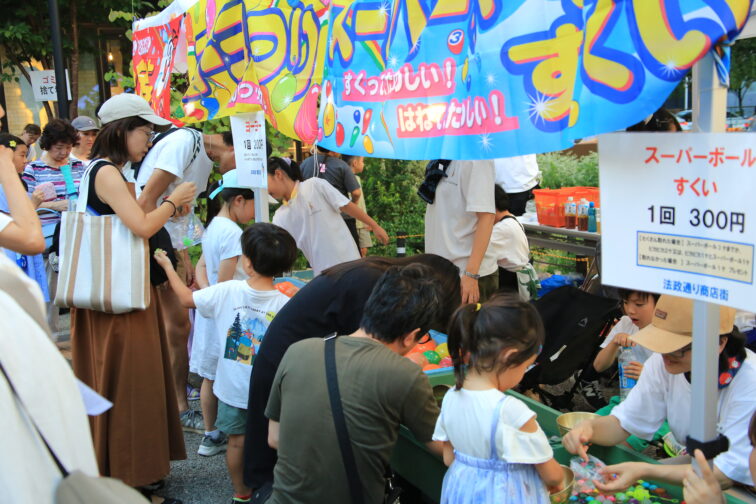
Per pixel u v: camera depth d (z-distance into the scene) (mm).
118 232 3113
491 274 4172
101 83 11914
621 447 2547
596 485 2217
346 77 2645
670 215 1586
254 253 3234
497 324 1976
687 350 2211
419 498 3062
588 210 4832
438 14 2176
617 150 1677
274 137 6152
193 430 4359
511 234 4305
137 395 3230
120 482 1270
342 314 2670
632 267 1683
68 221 3131
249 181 3564
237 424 3264
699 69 1560
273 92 3158
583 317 3664
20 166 5371
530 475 1993
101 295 3082
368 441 2154
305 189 4344
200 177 4414
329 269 2791
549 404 3992
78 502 1172
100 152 3236
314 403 2178
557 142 1830
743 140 1421
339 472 2145
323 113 2836
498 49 1966
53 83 7863
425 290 2285
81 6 10367
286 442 2221
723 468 2107
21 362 1218
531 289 4465
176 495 3564
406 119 2348
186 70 4703
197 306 3340
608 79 1675
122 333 3193
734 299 1471
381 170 8172
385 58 2432
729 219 1465
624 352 3434
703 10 1466
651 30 1565
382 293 2285
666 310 2209
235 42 3434
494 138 2018
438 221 3908
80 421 1332
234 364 3248
